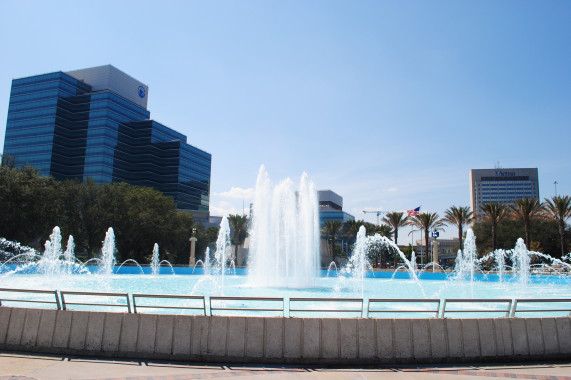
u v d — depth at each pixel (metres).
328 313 13.70
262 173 29.83
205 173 158.38
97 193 63.50
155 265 50.03
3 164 56.34
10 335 8.56
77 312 8.48
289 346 8.12
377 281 35.88
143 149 136.38
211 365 7.80
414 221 66.56
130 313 8.38
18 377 6.63
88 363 7.66
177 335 8.19
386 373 7.40
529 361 8.42
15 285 26.42
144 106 148.38
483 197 171.38
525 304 18.69
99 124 125.12
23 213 48.56
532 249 59.12
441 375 7.29
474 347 8.35
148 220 63.25
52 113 122.12
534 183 168.88
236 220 72.12
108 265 43.41
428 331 8.33
